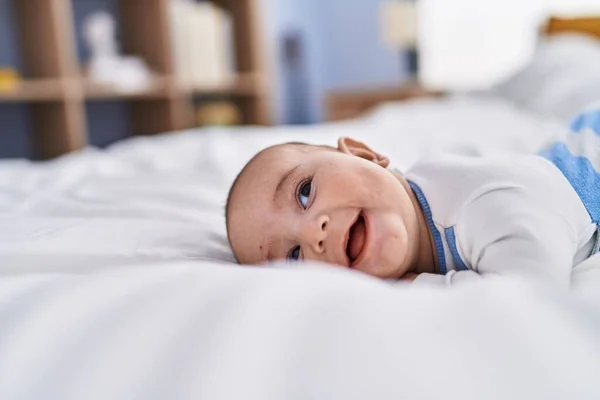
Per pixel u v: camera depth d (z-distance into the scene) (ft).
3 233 2.60
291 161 2.46
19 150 8.53
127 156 4.91
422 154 4.51
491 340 1.11
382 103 11.28
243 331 1.18
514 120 6.52
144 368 1.11
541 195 2.16
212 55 10.54
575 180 2.40
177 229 2.65
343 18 13.92
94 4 9.61
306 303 1.28
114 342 1.19
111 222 2.71
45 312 1.31
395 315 1.22
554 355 1.07
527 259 1.93
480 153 4.18
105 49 9.01
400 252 2.10
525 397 0.99
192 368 1.09
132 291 1.40
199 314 1.26
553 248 1.97
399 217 2.18
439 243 2.31
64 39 7.89
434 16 13.37
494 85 8.88
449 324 1.18
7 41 8.11
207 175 3.90
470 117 6.83
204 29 10.33
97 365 1.13
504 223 2.05
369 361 1.08
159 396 1.04
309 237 2.13
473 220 2.15
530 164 2.41
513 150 4.48
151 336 1.20
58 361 1.15
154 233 2.58
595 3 12.03
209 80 10.50
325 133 5.35
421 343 1.12
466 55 13.25
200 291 1.37
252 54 11.55
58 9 7.78
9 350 1.19
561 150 2.76
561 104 6.93
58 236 2.47
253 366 1.08
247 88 11.41
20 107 8.48
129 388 1.07
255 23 11.48
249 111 11.81
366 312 1.23
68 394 1.07
